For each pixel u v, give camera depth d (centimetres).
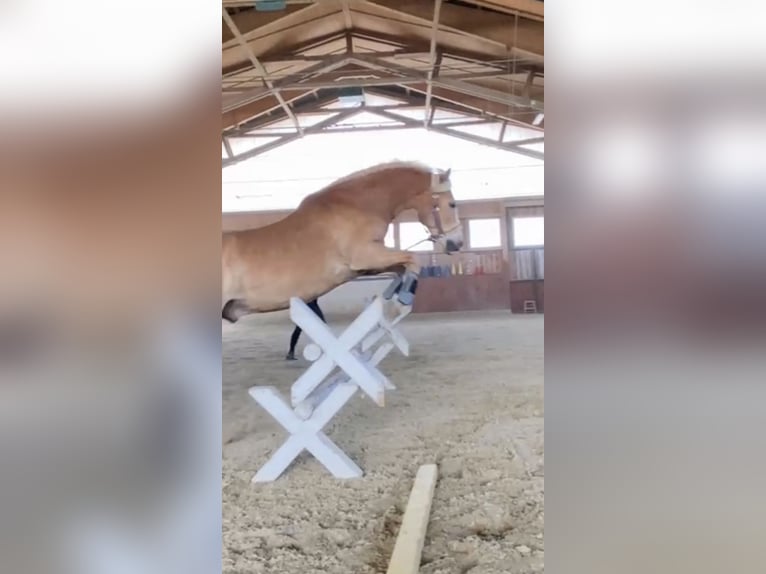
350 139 566
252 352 376
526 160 566
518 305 563
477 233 575
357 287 487
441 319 515
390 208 295
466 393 259
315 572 119
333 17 399
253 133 554
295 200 555
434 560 120
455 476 167
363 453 190
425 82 459
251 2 340
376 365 283
